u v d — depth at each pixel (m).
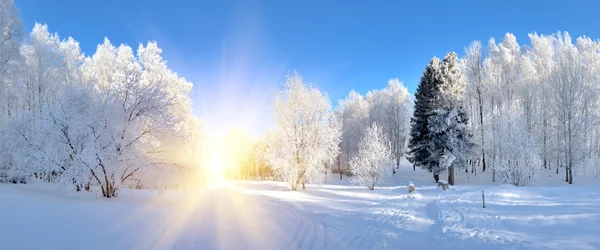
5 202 9.93
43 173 13.48
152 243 6.71
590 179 29.97
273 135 26.50
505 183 24.66
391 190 26.02
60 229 6.94
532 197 17.41
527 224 10.48
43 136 12.92
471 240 8.89
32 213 8.33
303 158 25.44
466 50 40.38
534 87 36.16
